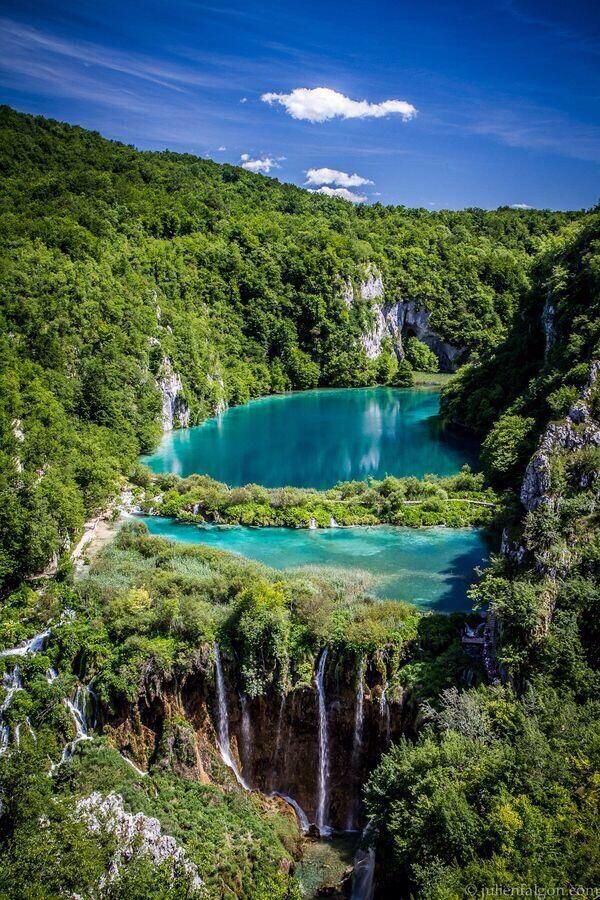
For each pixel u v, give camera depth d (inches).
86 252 4877.0
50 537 2320.4
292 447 4522.6
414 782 1386.6
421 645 1867.6
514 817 1153.4
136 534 2605.8
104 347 4229.8
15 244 4448.8
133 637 1873.8
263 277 7140.8
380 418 5511.8
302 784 1861.5
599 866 1059.9
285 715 1849.2
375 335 7716.5
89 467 2864.2
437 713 1592.0
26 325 3671.3
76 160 6973.4
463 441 4544.8
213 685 1854.1
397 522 2842.0
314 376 7209.6
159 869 1302.9
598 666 1587.1
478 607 1909.4
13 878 1216.8
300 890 1494.8
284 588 2041.1
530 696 1464.1
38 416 2977.4
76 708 1824.6
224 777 1792.6
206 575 2201.0
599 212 4402.1
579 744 1311.5
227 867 1459.2
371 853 1550.2
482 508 2869.1
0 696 1812.3
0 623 2007.9
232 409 6072.8
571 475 2033.7
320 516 2859.3
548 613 1676.9
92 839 1355.8
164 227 6756.9
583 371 2815.0
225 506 2955.2
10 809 1412.4
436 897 1082.7
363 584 2214.6
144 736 1798.7
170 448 4493.1
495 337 7667.3
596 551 1752.0
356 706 1811.0
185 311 6028.5
